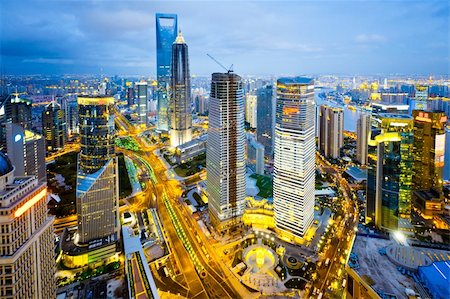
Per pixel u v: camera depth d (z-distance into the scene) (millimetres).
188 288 175375
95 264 195125
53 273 128750
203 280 182375
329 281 179250
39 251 116562
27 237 109562
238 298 167125
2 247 100562
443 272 132250
